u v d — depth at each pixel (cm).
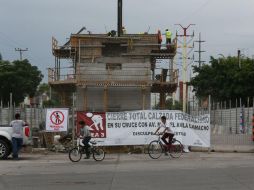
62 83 4328
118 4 4938
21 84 8481
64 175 1591
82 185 1346
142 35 4531
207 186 1299
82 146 2159
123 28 5025
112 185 1341
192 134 2559
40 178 1513
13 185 1357
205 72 7212
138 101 4319
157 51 4516
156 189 1258
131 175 1570
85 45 4472
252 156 2367
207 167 1803
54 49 4584
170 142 2289
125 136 2531
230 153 2558
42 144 2738
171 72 4388
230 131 4453
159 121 2547
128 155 2455
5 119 2809
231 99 6825
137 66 4269
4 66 8556
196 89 7369
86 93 4291
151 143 2280
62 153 2584
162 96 4725
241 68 6756
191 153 2541
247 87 6638
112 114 2531
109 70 4234
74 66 4638
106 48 4503
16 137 2244
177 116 2550
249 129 3956
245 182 1375
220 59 7244
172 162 2047
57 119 2605
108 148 2564
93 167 1859
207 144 2564
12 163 2062
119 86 4216
